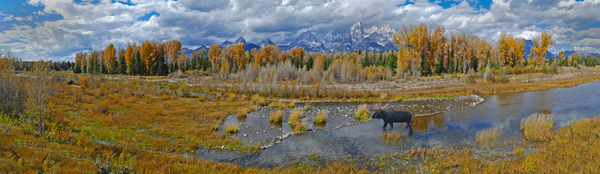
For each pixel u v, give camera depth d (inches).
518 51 3125.0
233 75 2972.4
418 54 2497.5
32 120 544.4
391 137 590.6
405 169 413.7
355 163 448.5
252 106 1029.2
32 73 537.6
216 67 3939.5
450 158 439.2
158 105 1026.7
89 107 893.8
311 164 449.4
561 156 393.1
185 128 671.8
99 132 589.6
